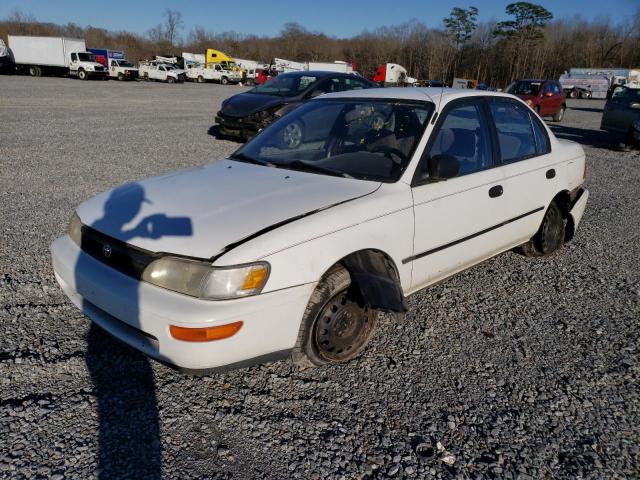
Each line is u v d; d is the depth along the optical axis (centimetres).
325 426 253
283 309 249
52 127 1262
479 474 227
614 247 539
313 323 272
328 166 336
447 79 6838
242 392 275
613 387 293
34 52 4044
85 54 4081
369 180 314
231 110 1079
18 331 322
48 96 2234
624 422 263
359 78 1190
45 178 732
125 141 1095
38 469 217
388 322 357
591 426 260
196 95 2870
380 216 290
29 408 254
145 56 8369
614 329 360
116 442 235
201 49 9444
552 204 464
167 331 234
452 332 348
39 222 534
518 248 487
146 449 232
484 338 342
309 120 385
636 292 424
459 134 357
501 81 6738
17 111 1569
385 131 348
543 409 271
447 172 318
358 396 276
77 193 656
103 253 269
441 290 412
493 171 376
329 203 283
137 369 290
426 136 331
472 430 254
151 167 835
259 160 362
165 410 258
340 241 269
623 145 1293
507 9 6619
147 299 242
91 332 325
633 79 4688
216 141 1143
